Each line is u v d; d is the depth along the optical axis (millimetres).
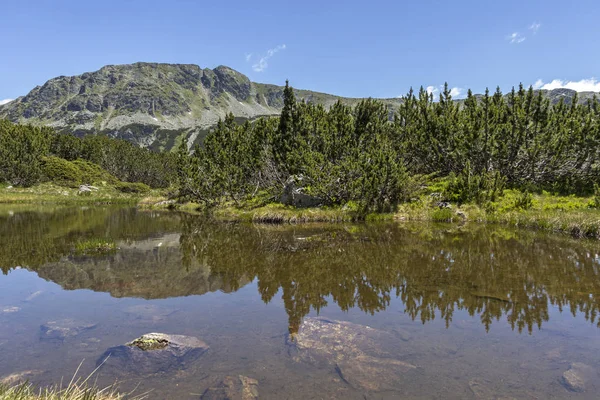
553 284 9680
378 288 9719
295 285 10148
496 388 4984
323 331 6891
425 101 34875
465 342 6426
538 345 6266
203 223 24609
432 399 4750
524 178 27672
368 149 28172
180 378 5301
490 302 8445
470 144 27422
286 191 28484
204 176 32875
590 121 26141
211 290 9820
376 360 5793
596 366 5508
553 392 4875
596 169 25766
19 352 6180
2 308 8422
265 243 16625
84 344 6504
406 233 18656
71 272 11742
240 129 38500
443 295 9023
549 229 18562
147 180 85562
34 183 56562
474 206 24109
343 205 26031
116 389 5012
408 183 26312
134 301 8961
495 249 14328
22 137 58250
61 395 4613
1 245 16312
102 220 26609
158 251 15094
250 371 5484
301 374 5395
